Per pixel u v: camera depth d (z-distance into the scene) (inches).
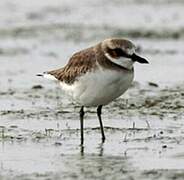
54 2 1403.8
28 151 543.5
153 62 960.3
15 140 576.7
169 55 1008.9
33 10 1347.2
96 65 541.6
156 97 747.4
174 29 1174.3
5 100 748.6
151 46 1075.9
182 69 914.7
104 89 544.1
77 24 1246.9
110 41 542.0
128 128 613.6
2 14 1320.1
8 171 486.6
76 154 534.9
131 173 475.2
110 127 617.9
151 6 1366.9
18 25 1245.7
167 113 668.1
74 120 649.0
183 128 611.5
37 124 634.8
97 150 545.3
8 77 886.4
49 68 942.4
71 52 1053.8
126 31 1177.4
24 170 488.7
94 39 1140.5
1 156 529.0
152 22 1233.4
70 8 1358.3
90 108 693.9
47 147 556.1
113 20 1263.5
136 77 868.6
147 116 657.0
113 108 692.7
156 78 861.8
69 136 591.5
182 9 1331.2
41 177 469.4
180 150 537.3
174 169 482.9
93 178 464.4
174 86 812.6
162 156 520.7
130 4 1395.2
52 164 505.4
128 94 765.9
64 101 738.2
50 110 693.9
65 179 463.8
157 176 465.4
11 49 1083.3
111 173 476.7
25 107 711.7
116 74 539.8
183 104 706.2
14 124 635.5
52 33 1191.6
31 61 993.5
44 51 1063.6
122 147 552.1
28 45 1111.0
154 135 585.0
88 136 590.9
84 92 554.3
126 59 541.0
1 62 989.8
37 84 839.7
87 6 1379.2
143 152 534.6
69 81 567.5
